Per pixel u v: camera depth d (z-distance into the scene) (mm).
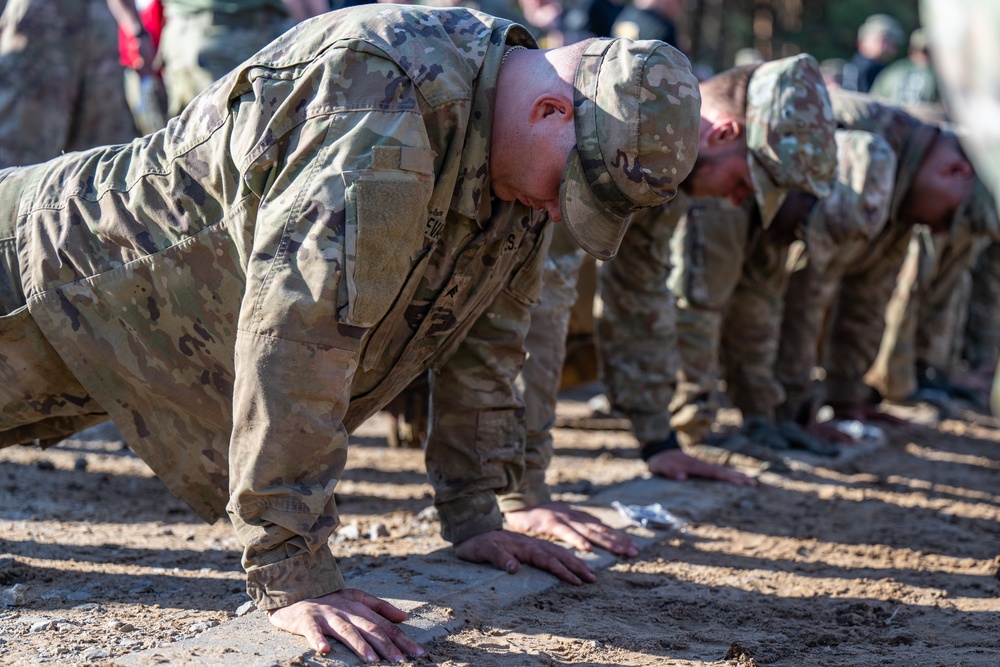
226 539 4574
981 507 5875
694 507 5246
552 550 4125
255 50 6188
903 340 8500
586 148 2951
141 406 3400
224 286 3164
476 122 3023
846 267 6801
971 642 3635
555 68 3027
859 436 7289
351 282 2787
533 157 3018
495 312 3744
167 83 6430
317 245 2773
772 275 6332
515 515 4551
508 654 3266
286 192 2842
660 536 4797
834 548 4859
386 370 3406
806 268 6742
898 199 6637
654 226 5211
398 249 2852
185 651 3021
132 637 3305
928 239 8250
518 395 4039
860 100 6652
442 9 3154
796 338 6887
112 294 3240
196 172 3117
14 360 3371
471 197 3059
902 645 3607
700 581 4273
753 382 6605
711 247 5855
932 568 4625
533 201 3135
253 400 2869
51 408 3520
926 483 6375
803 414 7090
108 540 4473
